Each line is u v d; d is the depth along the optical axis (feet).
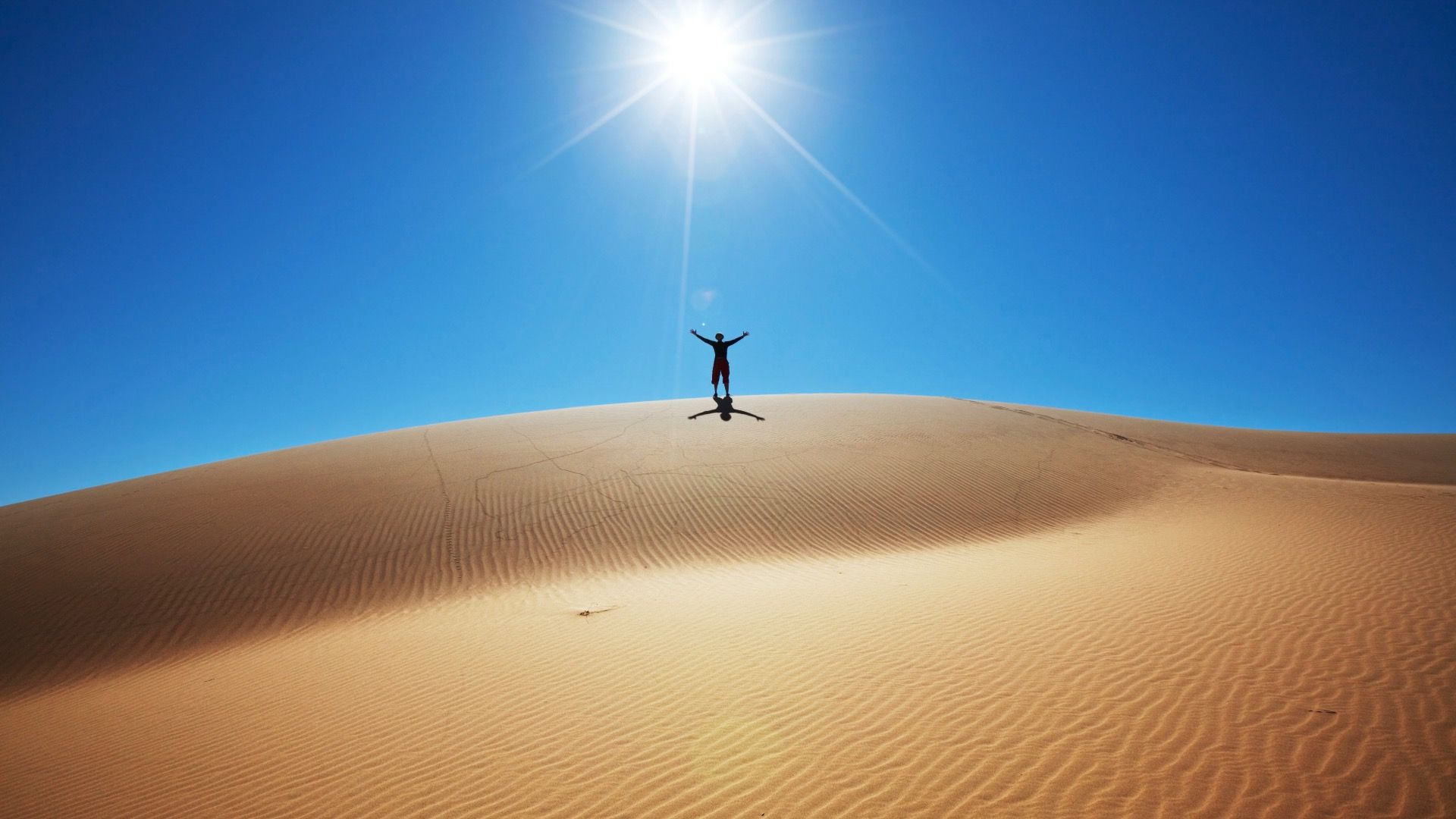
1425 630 22.76
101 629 39.83
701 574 42.37
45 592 44.52
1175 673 20.72
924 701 19.85
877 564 42.68
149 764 20.67
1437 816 13.48
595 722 20.21
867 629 27.20
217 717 24.21
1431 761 15.25
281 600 42.37
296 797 17.43
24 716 28.66
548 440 73.26
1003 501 55.77
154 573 46.11
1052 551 42.42
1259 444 91.30
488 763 18.25
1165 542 41.55
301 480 63.67
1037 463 65.31
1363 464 86.63
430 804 16.38
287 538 50.62
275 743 21.08
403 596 42.29
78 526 55.98
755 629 28.35
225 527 52.95
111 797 18.65
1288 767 15.39
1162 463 68.80
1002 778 15.60
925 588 33.96
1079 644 23.81
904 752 16.99
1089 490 58.85
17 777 20.75
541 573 44.75
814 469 61.52
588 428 78.02
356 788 17.57
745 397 98.99
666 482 58.80
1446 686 18.66
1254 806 14.07
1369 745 16.06
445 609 38.99
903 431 75.15
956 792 15.12
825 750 17.37
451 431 82.53
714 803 15.28
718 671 23.50
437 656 28.78
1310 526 42.88
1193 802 14.29
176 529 53.11
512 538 49.90
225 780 18.85
